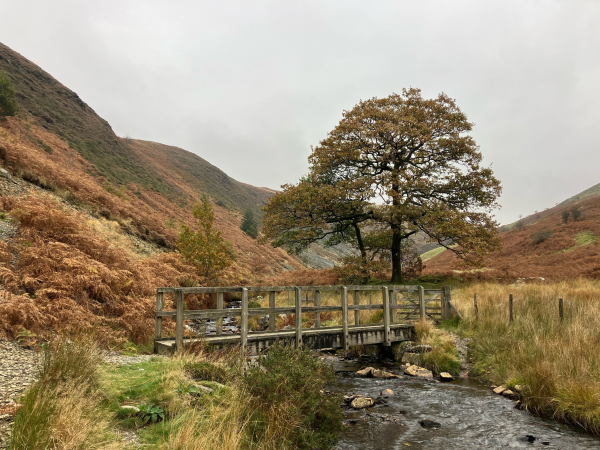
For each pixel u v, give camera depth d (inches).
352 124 873.5
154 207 1503.4
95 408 149.6
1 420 128.0
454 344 403.9
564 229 1373.0
